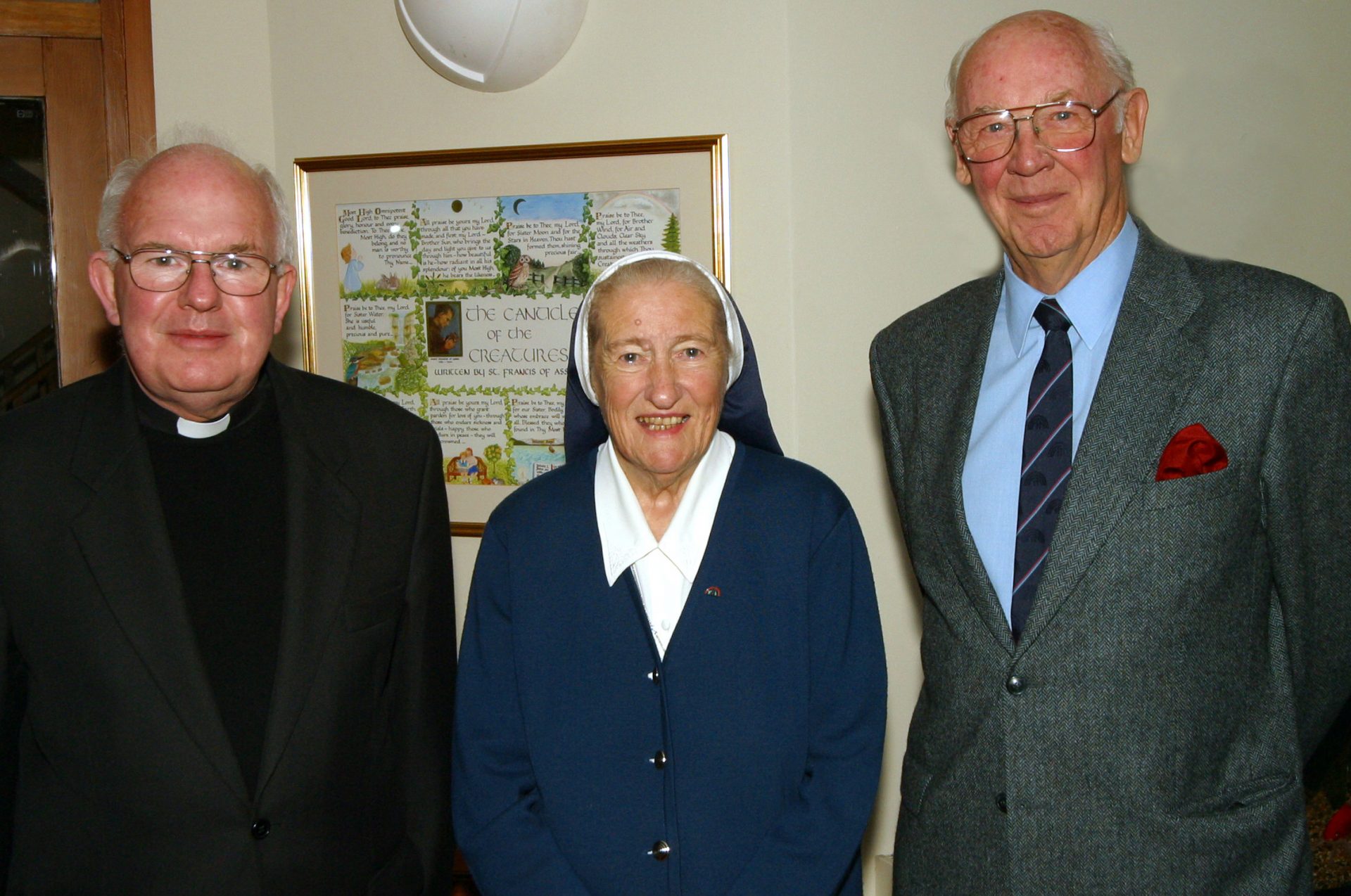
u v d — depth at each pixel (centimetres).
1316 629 138
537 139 251
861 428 248
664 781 143
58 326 254
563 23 241
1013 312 153
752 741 144
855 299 246
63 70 253
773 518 151
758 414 161
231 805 136
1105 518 133
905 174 244
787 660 147
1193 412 133
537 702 149
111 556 138
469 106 254
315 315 266
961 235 245
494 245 255
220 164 147
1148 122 243
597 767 144
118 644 136
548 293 254
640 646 146
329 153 262
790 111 242
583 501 155
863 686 150
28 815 139
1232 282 138
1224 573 132
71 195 254
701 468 153
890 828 253
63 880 136
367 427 162
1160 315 138
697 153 244
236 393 148
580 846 143
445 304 259
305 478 153
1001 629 140
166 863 135
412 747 161
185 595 143
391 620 157
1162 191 245
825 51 241
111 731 136
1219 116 242
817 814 144
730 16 241
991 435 149
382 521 157
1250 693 137
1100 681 133
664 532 153
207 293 139
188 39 259
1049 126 140
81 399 150
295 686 143
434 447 168
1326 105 241
